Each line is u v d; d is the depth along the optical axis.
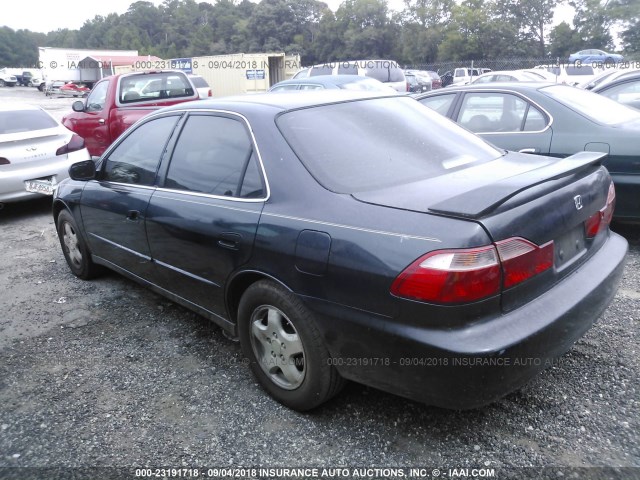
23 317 4.26
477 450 2.56
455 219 2.27
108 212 4.08
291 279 2.66
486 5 55.91
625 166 4.79
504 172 2.93
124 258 4.10
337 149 2.92
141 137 3.95
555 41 52.56
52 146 7.60
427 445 2.62
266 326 2.95
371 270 2.34
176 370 3.39
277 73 26.95
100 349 3.70
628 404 2.83
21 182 7.27
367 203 2.54
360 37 65.25
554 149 5.17
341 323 2.49
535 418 2.76
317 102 3.27
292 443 2.68
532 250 2.37
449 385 2.25
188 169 3.44
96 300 4.51
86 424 2.90
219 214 3.05
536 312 2.38
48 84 48.28
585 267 2.81
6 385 3.31
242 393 3.12
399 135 3.16
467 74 27.17
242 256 2.90
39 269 5.38
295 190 2.76
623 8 48.97
